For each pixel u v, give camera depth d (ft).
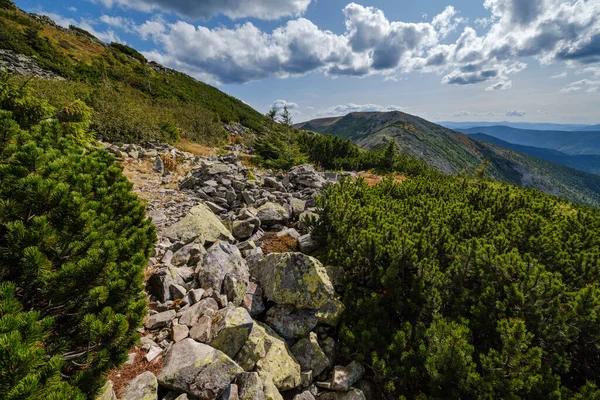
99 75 164.14
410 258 20.33
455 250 23.03
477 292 20.51
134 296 13.05
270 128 118.73
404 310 19.65
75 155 20.13
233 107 276.21
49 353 10.42
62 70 147.13
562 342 16.15
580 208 42.55
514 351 13.97
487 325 17.47
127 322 11.06
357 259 22.72
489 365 14.62
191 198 40.81
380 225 26.48
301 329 19.03
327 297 20.34
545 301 16.92
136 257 13.48
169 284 19.54
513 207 35.78
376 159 121.08
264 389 13.82
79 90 74.28
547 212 35.22
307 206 42.29
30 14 270.87
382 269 21.33
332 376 17.30
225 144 132.16
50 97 59.31
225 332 15.62
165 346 15.31
